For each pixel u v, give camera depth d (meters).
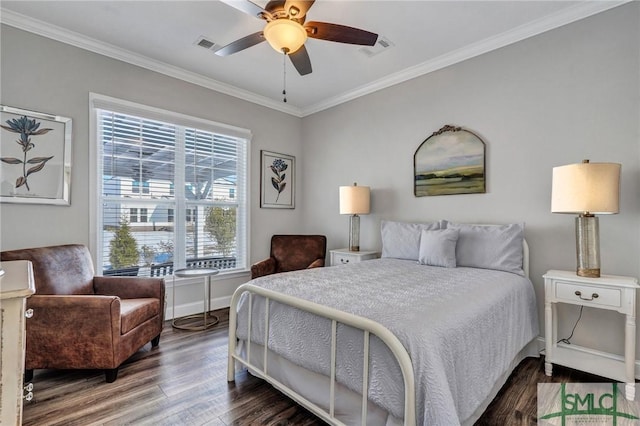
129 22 2.44
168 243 3.27
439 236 2.59
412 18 2.38
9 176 2.35
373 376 1.27
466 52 2.85
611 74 2.18
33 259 2.15
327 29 1.86
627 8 2.13
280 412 1.72
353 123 3.86
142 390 1.93
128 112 2.93
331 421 1.42
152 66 3.06
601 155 2.21
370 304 1.50
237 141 3.85
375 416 1.32
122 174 2.96
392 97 3.47
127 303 2.36
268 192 4.12
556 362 2.08
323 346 1.49
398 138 3.41
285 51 1.90
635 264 2.08
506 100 2.65
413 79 3.28
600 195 1.90
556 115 2.41
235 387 1.96
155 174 3.17
